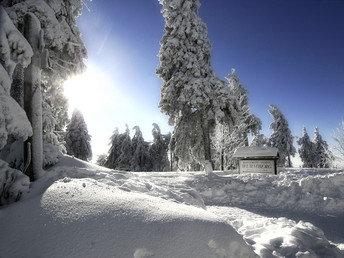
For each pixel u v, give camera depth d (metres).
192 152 18.36
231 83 26.14
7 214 3.07
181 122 17.48
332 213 6.76
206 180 9.95
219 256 2.61
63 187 3.52
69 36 8.41
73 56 8.69
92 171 5.35
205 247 2.63
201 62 16.56
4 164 3.88
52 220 2.78
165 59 16.83
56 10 7.72
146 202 3.28
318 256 3.63
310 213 6.93
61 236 2.54
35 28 5.52
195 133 17.75
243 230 4.73
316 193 7.83
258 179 9.53
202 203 4.84
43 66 5.41
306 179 8.33
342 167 13.13
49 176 4.75
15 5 6.27
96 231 2.60
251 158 11.92
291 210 7.27
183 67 16.52
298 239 3.87
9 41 4.34
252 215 6.84
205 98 15.41
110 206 3.00
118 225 2.69
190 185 9.43
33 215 2.91
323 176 8.46
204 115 16.05
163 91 17.12
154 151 32.34
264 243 3.74
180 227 2.78
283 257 3.40
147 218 2.85
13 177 3.88
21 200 3.56
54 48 8.16
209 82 16.16
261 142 27.39
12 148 6.01
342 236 5.30
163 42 17.52
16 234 2.67
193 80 15.68
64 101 10.40
